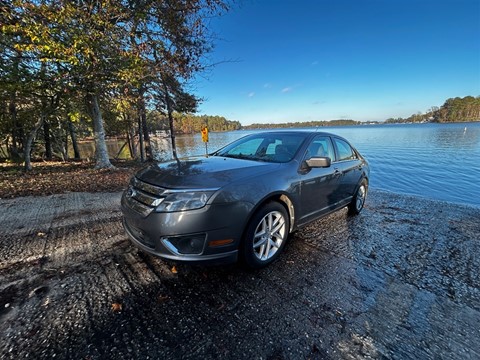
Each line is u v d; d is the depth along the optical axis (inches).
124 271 98.0
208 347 64.4
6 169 378.3
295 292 88.0
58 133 680.4
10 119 446.6
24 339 65.1
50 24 210.5
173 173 97.8
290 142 135.4
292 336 68.5
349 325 73.0
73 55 216.1
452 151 798.5
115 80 280.4
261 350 63.8
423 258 117.0
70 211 172.1
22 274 94.6
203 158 131.6
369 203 230.7
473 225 170.7
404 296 87.4
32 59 254.1
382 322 74.5
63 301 80.1
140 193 93.8
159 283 91.0
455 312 79.9
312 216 128.9
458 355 63.6
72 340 65.4
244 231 94.0
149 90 460.1
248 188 93.6
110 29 236.4
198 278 94.7
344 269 104.5
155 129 944.3
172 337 67.3
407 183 390.6
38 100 362.0
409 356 62.9
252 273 99.6
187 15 276.1
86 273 96.2
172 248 84.0
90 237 128.5
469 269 107.8
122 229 139.6
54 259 105.9
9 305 77.4
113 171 350.9
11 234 131.3
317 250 122.0
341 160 157.8
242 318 74.9
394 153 777.6
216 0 268.2
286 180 108.8
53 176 307.4
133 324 71.5
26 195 215.0
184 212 82.8
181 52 293.6
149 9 255.3
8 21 202.2
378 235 144.5
